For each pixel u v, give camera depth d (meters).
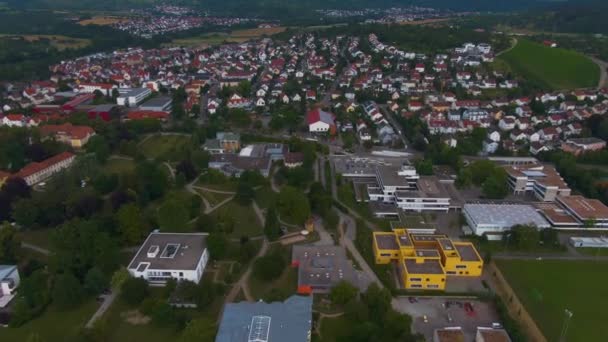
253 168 199.62
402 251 135.75
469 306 120.38
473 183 194.12
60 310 117.69
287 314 106.25
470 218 160.75
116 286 119.62
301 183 186.75
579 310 119.69
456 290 127.88
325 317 115.50
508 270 137.12
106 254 130.50
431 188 177.88
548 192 175.62
